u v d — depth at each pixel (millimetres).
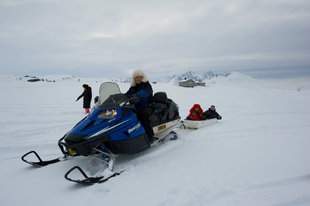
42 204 2572
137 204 2457
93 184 2969
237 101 13508
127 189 2799
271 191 2656
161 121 4477
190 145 4551
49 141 5188
